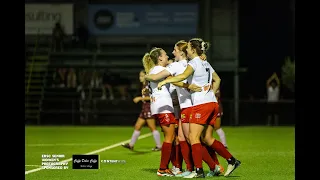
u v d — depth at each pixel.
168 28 94.75
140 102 87.38
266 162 37.78
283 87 87.06
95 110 86.94
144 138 60.00
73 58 93.69
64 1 94.25
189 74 28.47
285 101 82.56
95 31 95.56
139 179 30.08
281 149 47.34
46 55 93.69
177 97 32.22
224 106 86.44
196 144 29.00
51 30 94.00
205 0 88.56
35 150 47.34
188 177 29.62
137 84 91.94
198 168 29.27
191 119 29.00
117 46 95.75
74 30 94.75
